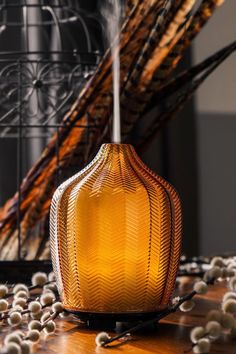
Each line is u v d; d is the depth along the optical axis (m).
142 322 0.71
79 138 1.06
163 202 0.72
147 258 0.71
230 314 0.68
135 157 0.75
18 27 1.43
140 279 0.71
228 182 2.22
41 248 1.11
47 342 0.69
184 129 2.02
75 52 1.01
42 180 1.09
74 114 1.05
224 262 0.98
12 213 1.11
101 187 0.71
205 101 2.18
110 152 0.74
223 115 2.21
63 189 0.74
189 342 0.69
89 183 0.72
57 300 0.79
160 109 1.78
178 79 1.05
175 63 1.01
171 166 2.00
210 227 2.20
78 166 1.08
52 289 0.86
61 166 1.08
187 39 0.99
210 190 2.19
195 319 0.80
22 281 0.99
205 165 2.18
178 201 0.75
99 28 1.25
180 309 0.81
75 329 0.75
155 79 1.02
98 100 1.04
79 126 1.02
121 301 0.71
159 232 0.71
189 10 0.95
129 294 0.71
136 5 0.98
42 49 1.42
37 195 1.10
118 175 0.72
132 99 1.03
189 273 1.08
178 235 0.74
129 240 0.70
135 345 0.68
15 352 0.59
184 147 2.02
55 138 1.08
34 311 0.74
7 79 1.08
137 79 1.01
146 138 1.10
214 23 2.15
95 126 1.05
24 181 1.10
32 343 0.67
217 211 2.21
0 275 0.99
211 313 0.68
